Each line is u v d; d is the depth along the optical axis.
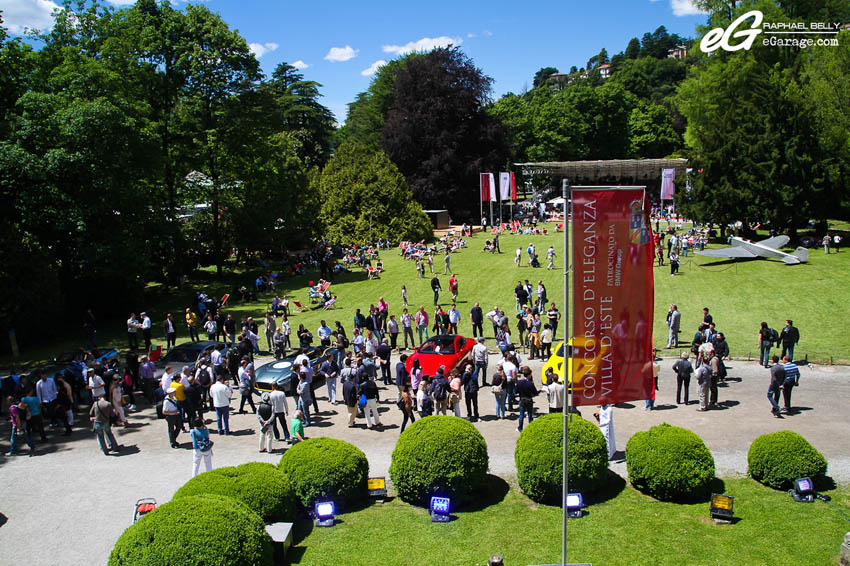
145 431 18.20
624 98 105.19
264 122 45.91
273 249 51.09
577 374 10.41
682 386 20.36
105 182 31.16
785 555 10.06
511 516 12.03
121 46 36.84
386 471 14.59
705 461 12.31
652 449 12.56
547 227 63.03
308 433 17.44
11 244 28.84
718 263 40.38
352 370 17.89
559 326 29.12
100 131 30.41
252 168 47.50
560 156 97.50
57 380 18.30
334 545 10.99
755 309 29.14
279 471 11.88
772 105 44.00
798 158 42.44
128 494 13.80
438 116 69.12
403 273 44.06
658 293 33.28
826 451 14.46
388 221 59.16
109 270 31.53
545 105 98.56
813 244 43.69
